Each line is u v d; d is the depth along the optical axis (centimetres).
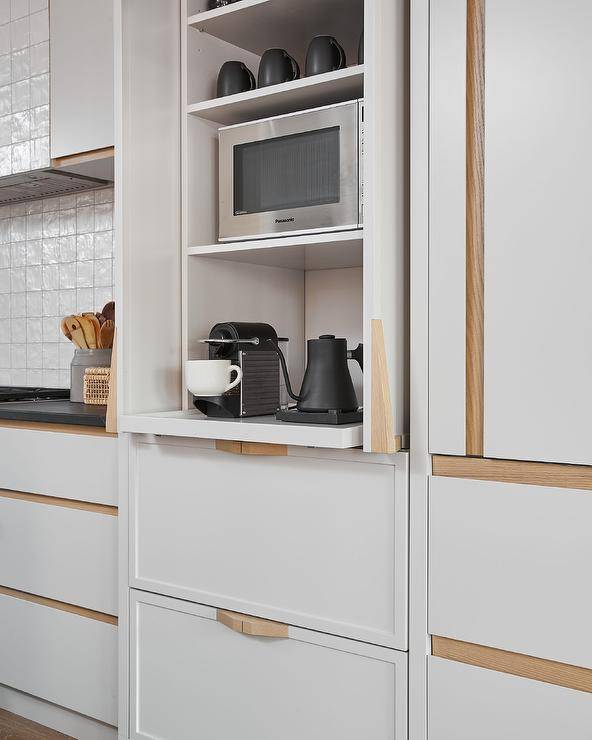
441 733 140
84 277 280
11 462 218
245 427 158
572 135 126
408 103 150
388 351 144
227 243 182
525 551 131
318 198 166
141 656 185
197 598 174
